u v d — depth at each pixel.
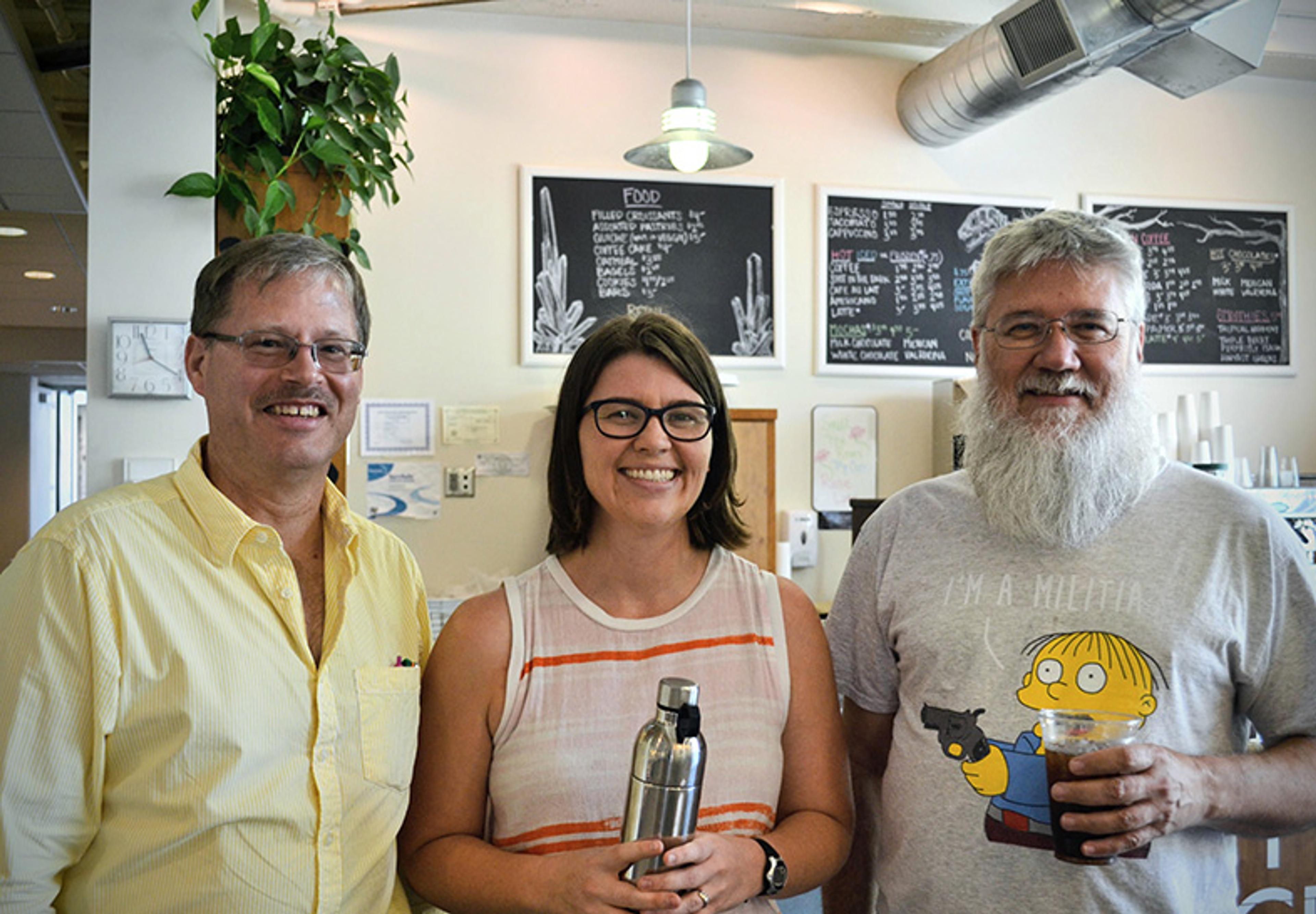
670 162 3.45
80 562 1.19
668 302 4.06
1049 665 1.43
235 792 1.20
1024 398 1.53
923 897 1.46
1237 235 4.54
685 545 1.46
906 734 1.53
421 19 3.89
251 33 2.81
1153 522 1.48
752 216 4.14
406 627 1.46
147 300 2.58
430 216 3.90
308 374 1.28
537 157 3.97
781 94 4.18
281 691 1.26
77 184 4.94
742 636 1.43
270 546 1.28
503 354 3.95
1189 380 4.52
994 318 1.54
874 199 4.24
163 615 1.21
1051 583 1.47
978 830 1.42
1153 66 3.36
